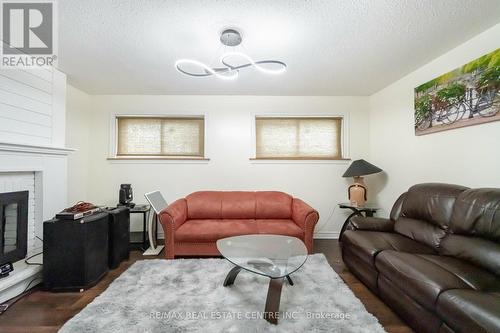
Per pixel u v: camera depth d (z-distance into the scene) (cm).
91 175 334
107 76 274
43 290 192
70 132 302
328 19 170
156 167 339
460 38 196
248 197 314
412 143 266
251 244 209
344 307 165
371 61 238
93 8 158
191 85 305
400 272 149
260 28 181
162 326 145
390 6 157
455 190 187
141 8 158
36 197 226
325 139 351
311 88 318
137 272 220
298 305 167
